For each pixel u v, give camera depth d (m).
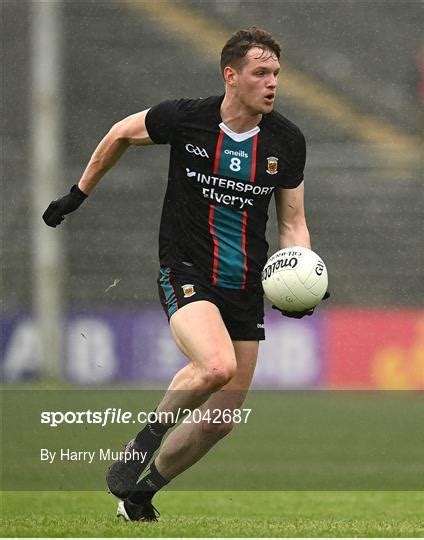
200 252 18.05
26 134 50.09
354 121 52.06
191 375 17.36
